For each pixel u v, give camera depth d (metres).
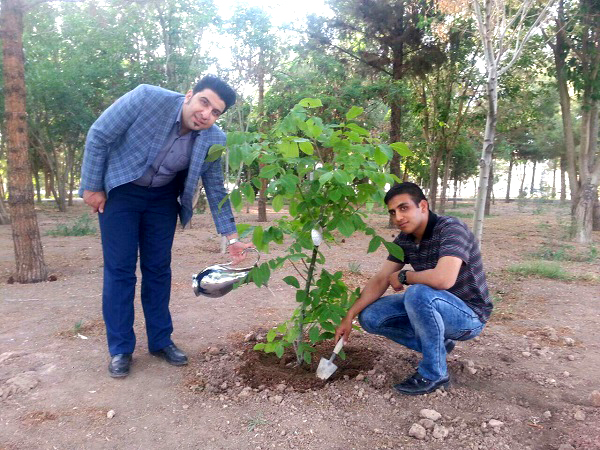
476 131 21.41
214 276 3.39
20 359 3.48
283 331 3.39
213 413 2.78
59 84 17.84
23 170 6.22
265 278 2.93
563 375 3.31
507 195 39.84
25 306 4.98
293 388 3.05
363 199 3.01
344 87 12.19
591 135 11.59
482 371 3.34
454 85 16.50
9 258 8.40
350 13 12.81
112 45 17.50
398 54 13.28
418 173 22.20
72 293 5.61
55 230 13.06
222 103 3.00
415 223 2.87
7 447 2.45
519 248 10.38
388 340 3.87
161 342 3.48
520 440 2.51
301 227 3.14
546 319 4.71
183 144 3.18
